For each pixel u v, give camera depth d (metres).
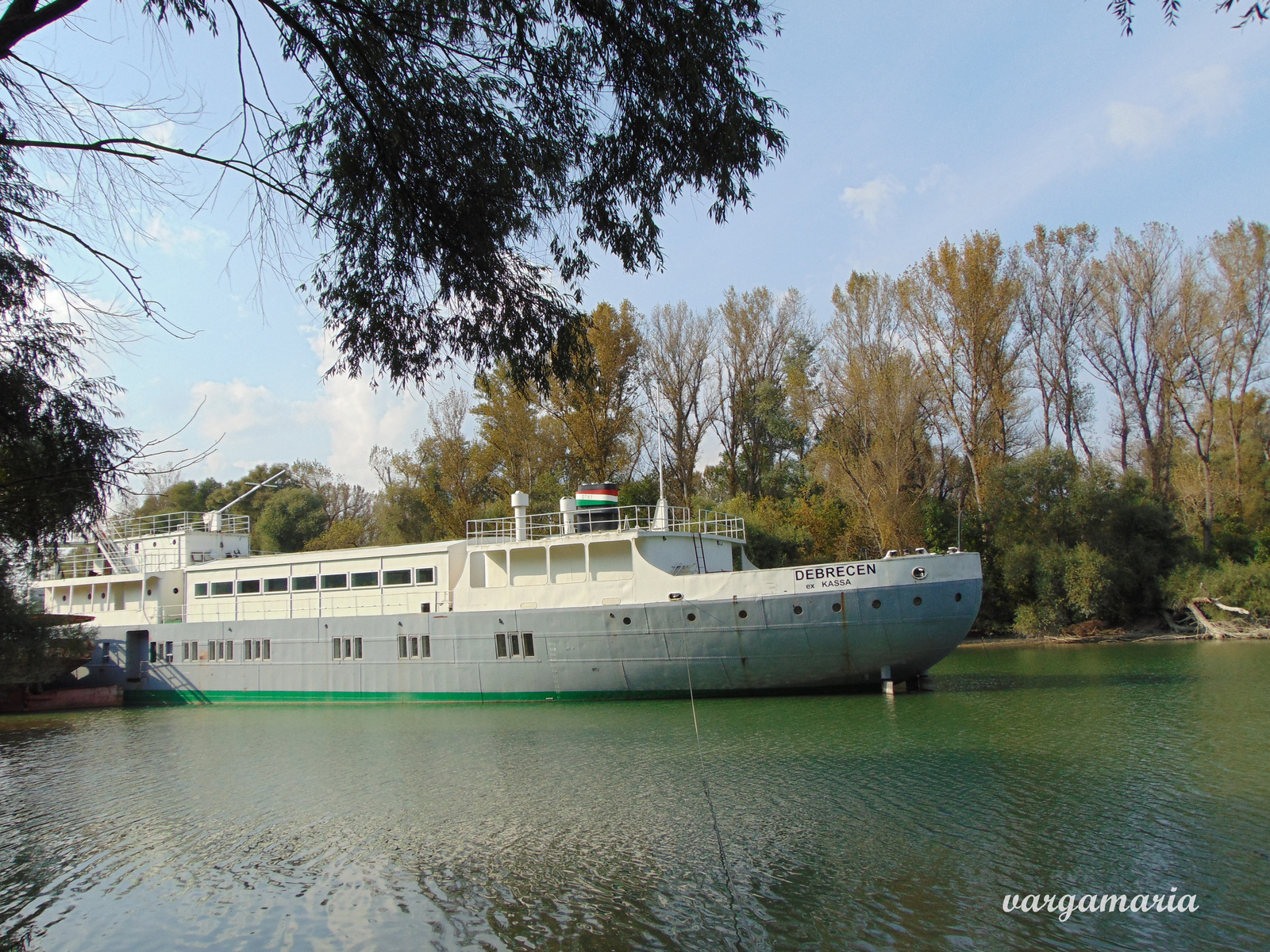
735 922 9.86
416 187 9.77
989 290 46.34
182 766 20.28
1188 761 16.05
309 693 30.02
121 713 30.97
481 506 51.66
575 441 48.09
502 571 28.03
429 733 22.61
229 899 11.55
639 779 16.45
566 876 11.55
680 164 10.05
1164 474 50.25
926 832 12.55
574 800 15.20
